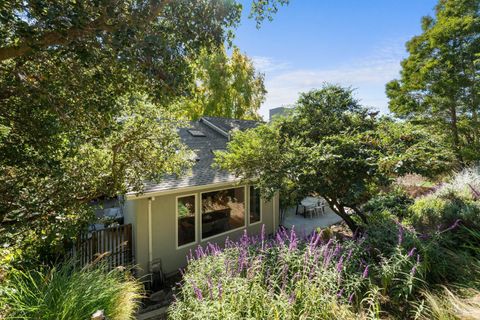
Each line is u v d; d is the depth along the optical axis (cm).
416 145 511
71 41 246
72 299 291
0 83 280
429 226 448
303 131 677
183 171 681
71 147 355
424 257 333
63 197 422
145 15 275
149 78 304
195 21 324
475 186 589
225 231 875
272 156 618
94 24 252
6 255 329
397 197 725
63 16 226
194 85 361
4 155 315
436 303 269
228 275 353
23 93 286
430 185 940
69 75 298
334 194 621
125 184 556
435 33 1178
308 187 590
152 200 696
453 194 571
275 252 405
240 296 306
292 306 288
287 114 735
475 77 1105
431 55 1258
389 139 555
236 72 2139
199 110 2000
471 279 301
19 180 346
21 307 262
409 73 1358
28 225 371
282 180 609
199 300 326
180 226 760
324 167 545
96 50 264
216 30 342
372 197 773
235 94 2147
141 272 680
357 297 314
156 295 625
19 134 320
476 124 1138
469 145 1136
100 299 321
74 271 349
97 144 394
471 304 249
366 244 414
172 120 551
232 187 877
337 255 376
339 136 578
